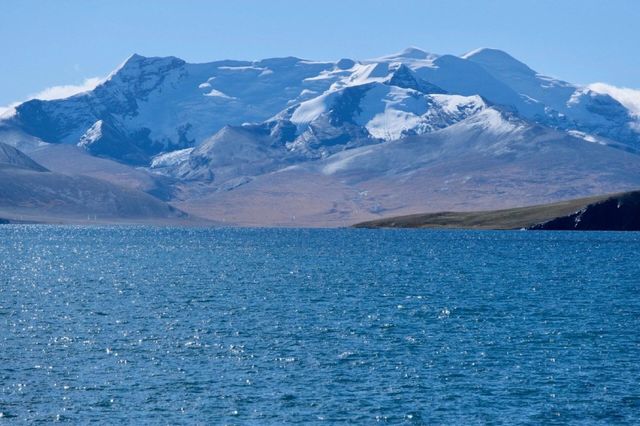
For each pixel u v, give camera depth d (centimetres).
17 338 14012
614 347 13562
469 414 10175
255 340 14012
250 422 9869
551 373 11906
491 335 14562
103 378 11506
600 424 9900
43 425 9738
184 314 16738
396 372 11925
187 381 11400
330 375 11750
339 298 19388
